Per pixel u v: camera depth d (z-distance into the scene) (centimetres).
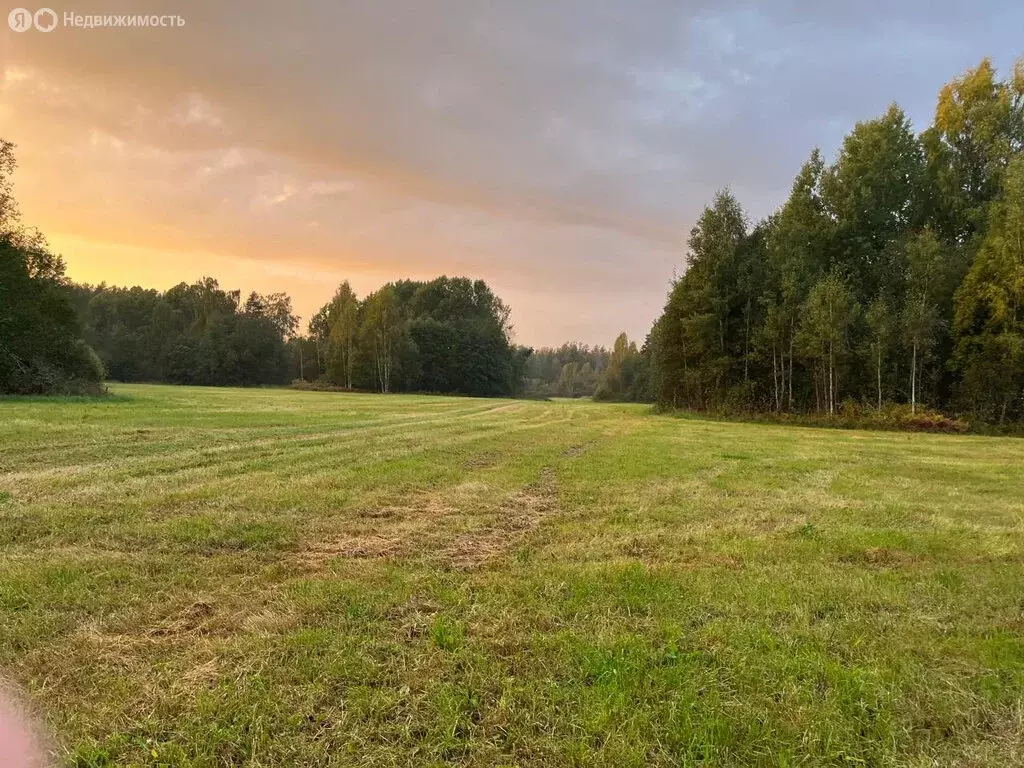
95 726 290
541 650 382
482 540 654
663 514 805
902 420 2902
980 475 1302
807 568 576
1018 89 3325
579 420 3072
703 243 3862
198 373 8706
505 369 9644
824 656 384
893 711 329
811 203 3666
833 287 3138
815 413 3353
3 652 359
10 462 1016
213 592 466
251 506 745
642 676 353
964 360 2938
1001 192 3180
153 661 355
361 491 868
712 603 473
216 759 271
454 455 1327
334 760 271
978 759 292
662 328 4194
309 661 357
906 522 797
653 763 281
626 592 491
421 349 8856
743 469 1289
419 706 318
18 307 3031
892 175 3447
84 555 538
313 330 9806
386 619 429
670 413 3916
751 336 3709
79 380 3228
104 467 989
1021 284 2655
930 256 3002
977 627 444
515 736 293
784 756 285
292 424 1997
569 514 796
